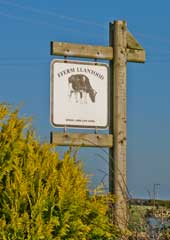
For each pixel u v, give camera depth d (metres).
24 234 15.94
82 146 21.69
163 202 17.81
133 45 22.69
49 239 16.28
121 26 22.50
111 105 22.33
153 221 17.17
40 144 17.86
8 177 16.45
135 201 18.27
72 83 21.81
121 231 17.72
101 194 18.66
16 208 16.14
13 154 16.84
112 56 22.41
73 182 17.59
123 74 22.38
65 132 21.52
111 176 21.62
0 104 17.52
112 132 22.16
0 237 15.70
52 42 21.62
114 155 21.95
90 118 21.98
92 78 22.12
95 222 18.16
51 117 21.47
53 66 21.62
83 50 21.98
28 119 17.80
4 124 17.34
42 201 16.42
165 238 16.94
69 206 16.95
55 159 17.64
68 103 21.72
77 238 17.30
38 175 16.97
